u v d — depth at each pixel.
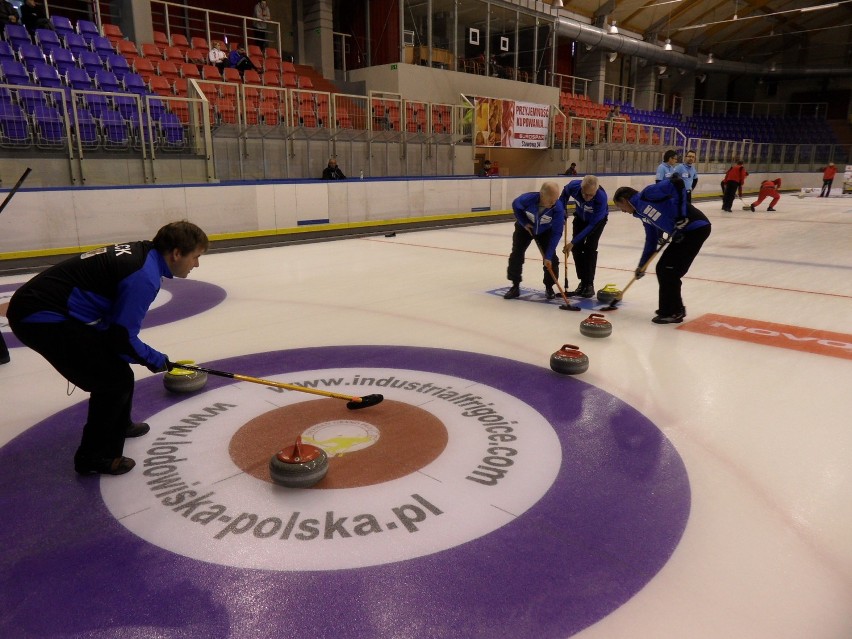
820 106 40.50
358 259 9.37
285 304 6.29
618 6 28.73
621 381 4.05
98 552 2.22
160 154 11.34
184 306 6.19
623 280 7.77
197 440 3.13
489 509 2.49
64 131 10.46
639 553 2.21
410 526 2.37
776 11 32.22
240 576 2.08
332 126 14.74
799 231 13.32
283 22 21.39
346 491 2.62
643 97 33.94
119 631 1.83
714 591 2.01
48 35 13.59
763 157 30.34
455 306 6.21
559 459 2.94
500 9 22.45
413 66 19.14
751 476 2.80
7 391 3.90
